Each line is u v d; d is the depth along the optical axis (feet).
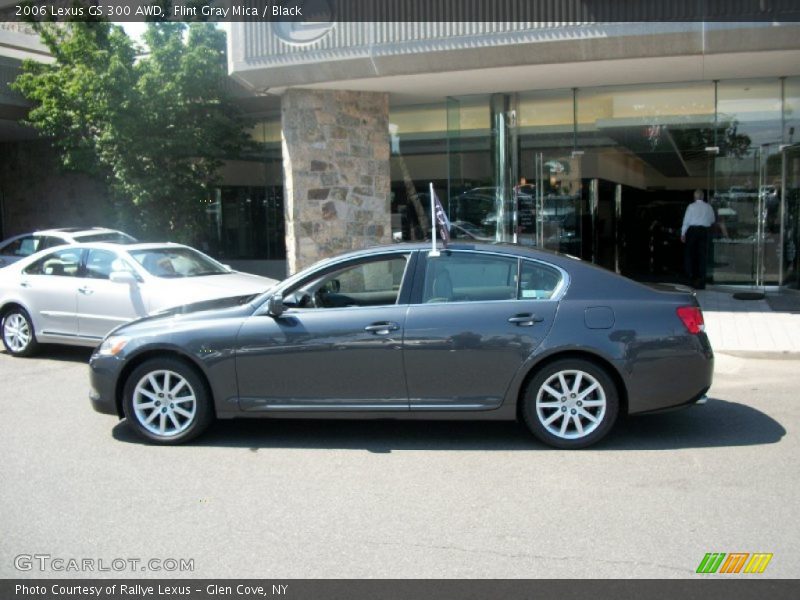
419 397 19.83
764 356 30.86
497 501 16.22
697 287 48.80
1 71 53.26
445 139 50.34
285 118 44.27
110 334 21.42
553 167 49.03
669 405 19.54
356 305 20.61
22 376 29.78
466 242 20.90
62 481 17.87
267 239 57.47
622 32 36.63
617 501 16.08
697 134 46.78
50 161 66.54
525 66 39.42
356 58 40.32
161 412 20.79
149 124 45.93
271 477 18.01
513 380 19.53
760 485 16.83
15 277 33.76
